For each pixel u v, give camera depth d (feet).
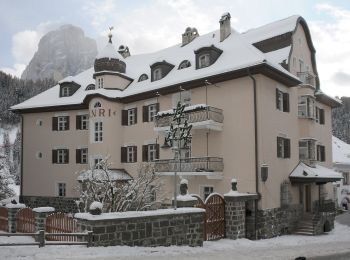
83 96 124.36
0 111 345.72
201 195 92.68
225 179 88.28
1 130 334.44
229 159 88.12
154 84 107.55
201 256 49.06
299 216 96.12
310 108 101.30
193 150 95.76
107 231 47.91
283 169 91.50
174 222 54.65
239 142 86.63
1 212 81.66
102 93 112.88
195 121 88.89
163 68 108.47
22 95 360.07
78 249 45.42
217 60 96.53
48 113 129.70
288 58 96.22
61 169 125.39
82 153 122.93
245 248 60.64
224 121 89.92
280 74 88.17
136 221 50.42
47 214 66.08
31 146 131.75
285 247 64.44
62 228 59.36
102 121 113.29
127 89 116.78
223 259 47.91
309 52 110.01
